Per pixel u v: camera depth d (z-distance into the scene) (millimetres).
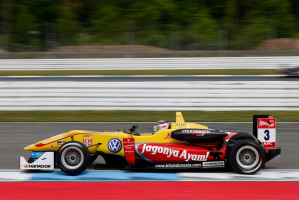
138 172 9023
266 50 38719
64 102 21031
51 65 35531
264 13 48031
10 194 7312
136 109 20438
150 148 8875
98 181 8180
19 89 21984
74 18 49344
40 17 49375
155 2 48562
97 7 49719
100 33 43375
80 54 38969
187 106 20578
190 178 8453
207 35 42156
